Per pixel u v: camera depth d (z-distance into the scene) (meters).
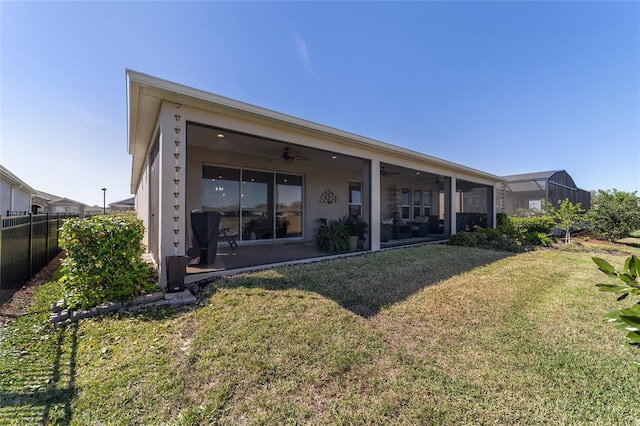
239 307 3.15
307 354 2.36
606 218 10.60
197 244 5.23
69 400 1.83
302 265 5.24
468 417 1.73
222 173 7.52
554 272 5.38
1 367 2.17
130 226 3.51
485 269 5.39
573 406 1.83
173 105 3.95
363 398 1.89
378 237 7.08
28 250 4.78
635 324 1.02
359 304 3.38
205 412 1.74
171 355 2.33
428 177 11.90
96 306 3.13
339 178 10.20
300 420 1.71
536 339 2.71
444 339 2.67
